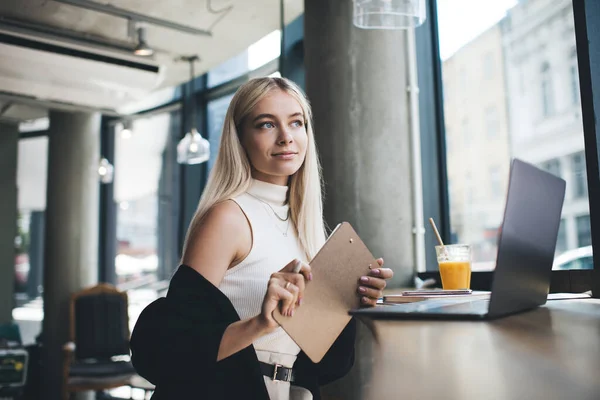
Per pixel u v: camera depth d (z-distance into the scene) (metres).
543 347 0.89
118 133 6.47
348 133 2.65
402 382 1.03
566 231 2.58
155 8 4.07
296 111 1.40
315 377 1.36
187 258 1.23
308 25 2.83
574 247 2.55
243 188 1.36
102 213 6.49
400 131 2.73
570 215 2.57
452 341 0.94
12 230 6.82
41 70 4.43
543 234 1.12
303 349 1.05
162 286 5.84
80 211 5.76
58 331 5.60
